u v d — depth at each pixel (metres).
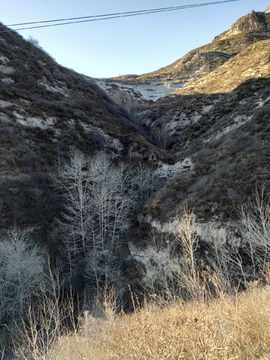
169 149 44.97
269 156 17.62
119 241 24.30
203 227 16.09
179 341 3.04
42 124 31.80
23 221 19.03
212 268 12.95
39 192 22.27
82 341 5.25
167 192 25.22
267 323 3.25
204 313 3.85
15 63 37.53
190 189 22.55
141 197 30.33
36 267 15.23
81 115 37.78
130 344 3.21
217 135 32.00
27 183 22.14
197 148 33.44
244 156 20.11
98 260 20.78
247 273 11.12
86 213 24.48
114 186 26.89
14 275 14.02
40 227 19.97
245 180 17.05
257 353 2.74
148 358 2.84
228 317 3.56
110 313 6.30
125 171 33.81
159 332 3.26
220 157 23.92
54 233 20.75
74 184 24.72
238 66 65.69
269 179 15.44
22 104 32.16
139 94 87.94
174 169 34.25
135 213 27.14
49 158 28.08
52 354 4.48
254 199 14.76
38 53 45.94
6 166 22.41
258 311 3.74
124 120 46.38
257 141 20.64
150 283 14.99
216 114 43.75
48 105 35.03
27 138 28.81
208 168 24.39
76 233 22.39
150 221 23.03
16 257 14.41
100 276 19.55
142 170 33.09
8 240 16.05
